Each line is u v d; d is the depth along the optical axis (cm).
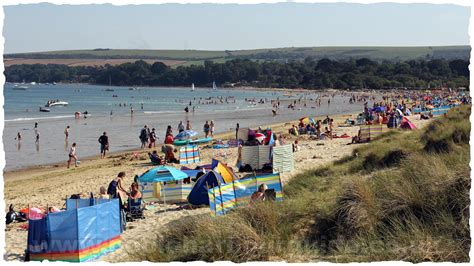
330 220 988
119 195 1412
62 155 3331
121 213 1321
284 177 1923
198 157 2647
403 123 3366
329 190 1260
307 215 1045
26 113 7319
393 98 12912
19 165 2950
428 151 1611
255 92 19062
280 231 977
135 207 1460
